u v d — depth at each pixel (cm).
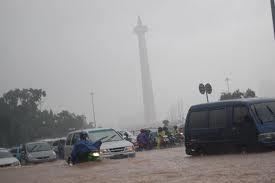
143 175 1270
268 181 938
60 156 3416
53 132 10050
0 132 8550
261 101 1709
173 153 2220
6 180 1567
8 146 8494
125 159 1964
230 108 1727
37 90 9838
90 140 2136
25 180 1488
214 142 1769
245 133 1662
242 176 1046
